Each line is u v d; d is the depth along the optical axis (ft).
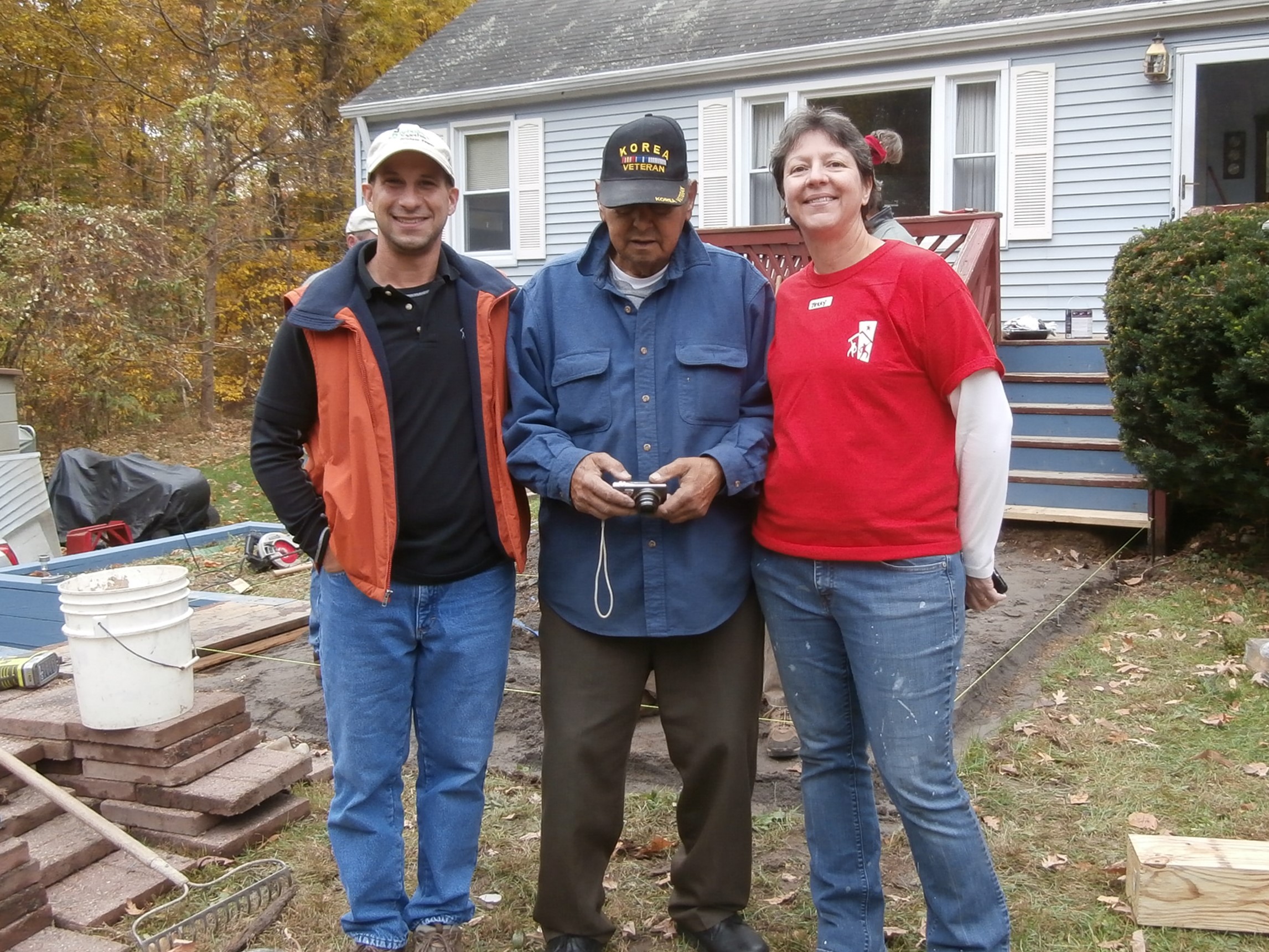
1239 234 18.30
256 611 19.15
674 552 8.34
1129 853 9.48
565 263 8.75
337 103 66.23
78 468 31.01
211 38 53.67
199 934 9.22
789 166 7.60
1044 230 33.60
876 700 7.68
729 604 8.46
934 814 7.63
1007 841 10.61
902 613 7.53
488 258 43.68
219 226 52.65
